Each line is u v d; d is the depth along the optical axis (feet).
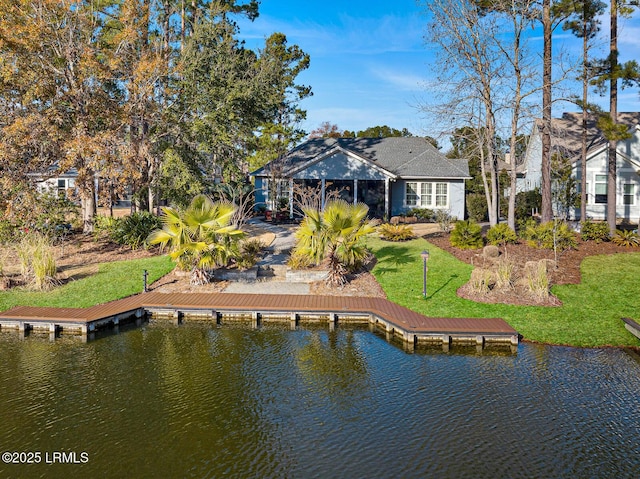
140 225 65.98
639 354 34.17
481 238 63.36
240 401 27.84
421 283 49.70
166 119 69.05
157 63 64.23
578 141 92.63
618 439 23.72
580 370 31.76
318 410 26.76
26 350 35.81
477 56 63.05
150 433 24.34
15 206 58.03
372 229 50.06
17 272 54.03
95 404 27.35
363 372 32.01
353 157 92.58
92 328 39.37
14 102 61.72
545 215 67.67
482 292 45.60
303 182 94.27
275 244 69.26
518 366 32.65
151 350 35.91
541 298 44.01
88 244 66.95
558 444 23.32
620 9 60.90
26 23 59.06
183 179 66.85
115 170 61.62
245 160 86.58
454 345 36.81
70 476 20.88
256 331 40.27
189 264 51.19
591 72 63.21
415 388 29.50
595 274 50.88
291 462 21.90
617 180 86.43
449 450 22.82
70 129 64.08
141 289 48.62
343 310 42.04
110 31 76.84
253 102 72.64
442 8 62.64
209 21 75.51
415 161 101.65
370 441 23.63
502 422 25.39
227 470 21.30
